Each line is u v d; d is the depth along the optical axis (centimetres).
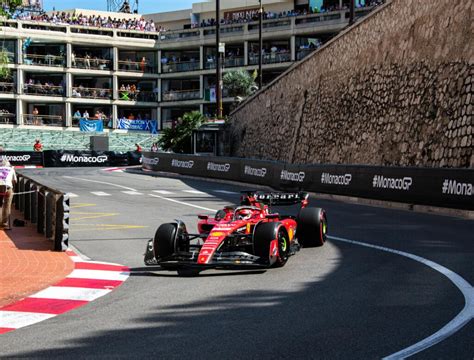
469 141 2033
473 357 545
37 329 691
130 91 6619
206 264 938
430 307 724
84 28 6431
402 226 1519
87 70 6469
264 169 2912
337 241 1307
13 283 947
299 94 3659
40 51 6506
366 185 2173
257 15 6191
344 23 5519
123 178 3500
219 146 4794
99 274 1025
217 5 4956
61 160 4612
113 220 1777
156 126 6731
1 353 601
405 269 975
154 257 1039
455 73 2181
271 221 1055
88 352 594
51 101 6319
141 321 709
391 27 2672
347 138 2992
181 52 6819
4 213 1566
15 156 4503
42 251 1246
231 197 2455
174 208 2070
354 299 782
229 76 5828
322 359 550
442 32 2297
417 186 1925
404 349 570
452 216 1736
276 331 644
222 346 596
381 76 2727
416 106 2417
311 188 2519
